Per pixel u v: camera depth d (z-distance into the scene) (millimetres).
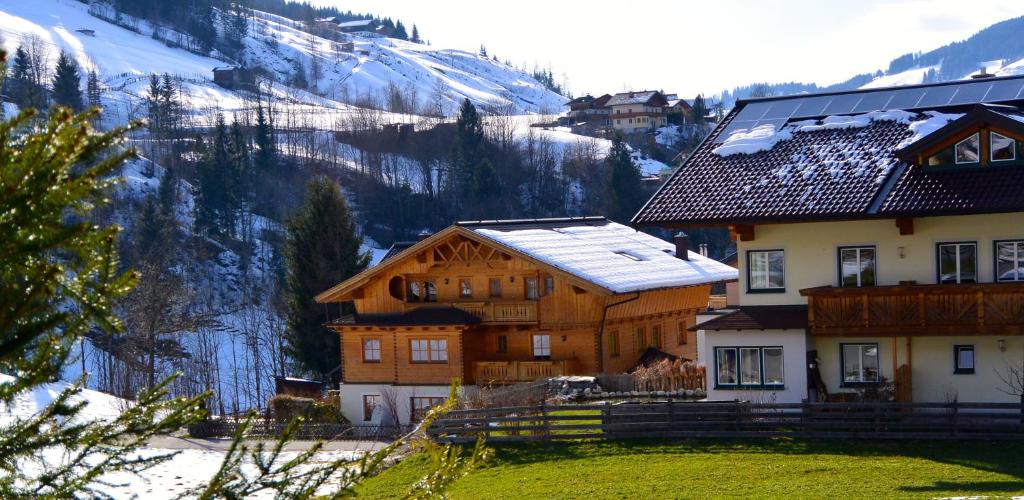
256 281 94125
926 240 31125
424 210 115938
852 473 25172
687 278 50438
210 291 84625
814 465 26297
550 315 47250
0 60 5738
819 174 32938
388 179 124875
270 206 113188
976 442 27781
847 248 32219
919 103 36062
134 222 86625
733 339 32750
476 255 48438
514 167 124500
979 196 29266
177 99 185625
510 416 31578
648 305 50500
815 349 32312
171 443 36500
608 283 45719
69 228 5832
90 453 6930
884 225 31688
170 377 7312
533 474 27875
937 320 29922
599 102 190125
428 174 120875
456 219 114125
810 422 29516
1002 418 28266
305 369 64688
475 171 116875
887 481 24047
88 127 5852
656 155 151875
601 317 46469
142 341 57844
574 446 30578
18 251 5668
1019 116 32312
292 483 7160
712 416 30516
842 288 30875
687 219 32531
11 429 6664
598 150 141625
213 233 100688
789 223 32281
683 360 47062
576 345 46969
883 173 31781
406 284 50125
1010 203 28516
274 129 148625
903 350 31297
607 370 47188
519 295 47938
